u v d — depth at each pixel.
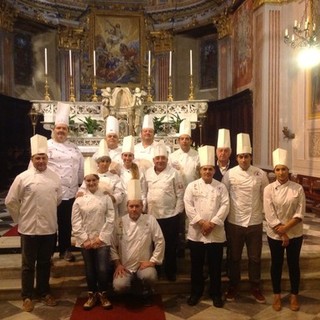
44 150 4.14
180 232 5.00
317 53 7.23
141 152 5.11
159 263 4.25
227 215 4.38
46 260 4.23
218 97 13.12
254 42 10.02
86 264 4.16
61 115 4.81
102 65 14.18
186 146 4.98
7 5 11.57
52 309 4.22
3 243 5.41
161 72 14.48
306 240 5.57
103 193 4.25
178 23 14.18
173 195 4.54
